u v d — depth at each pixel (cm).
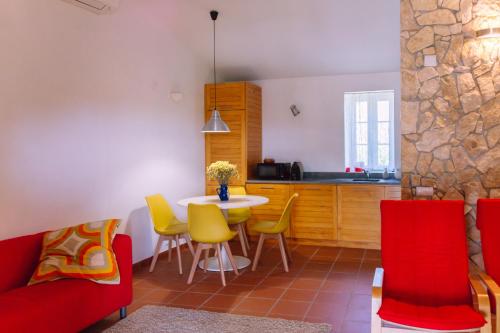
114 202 447
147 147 502
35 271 300
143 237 496
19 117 340
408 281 283
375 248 561
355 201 564
